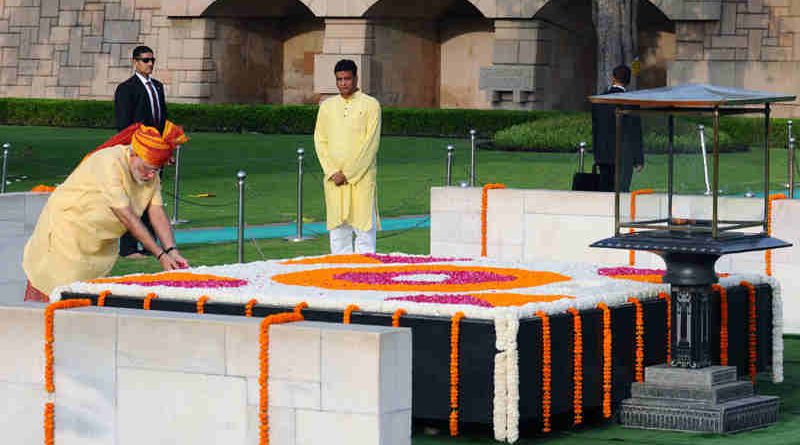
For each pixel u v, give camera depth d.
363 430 6.04
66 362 6.70
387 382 6.05
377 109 12.95
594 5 32.25
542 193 12.52
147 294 8.50
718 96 7.95
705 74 36.34
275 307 8.12
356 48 40.56
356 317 7.86
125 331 6.54
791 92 35.50
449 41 42.84
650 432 7.95
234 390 6.30
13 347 6.80
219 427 6.35
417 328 7.70
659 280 9.20
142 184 8.80
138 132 8.70
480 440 7.66
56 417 6.74
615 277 9.42
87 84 44.56
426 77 42.78
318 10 40.81
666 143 8.40
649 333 8.53
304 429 6.16
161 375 6.47
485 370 7.55
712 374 8.11
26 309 6.75
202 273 9.47
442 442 7.62
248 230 17.94
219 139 35.56
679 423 7.98
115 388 6.59
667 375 8.20
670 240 8.04
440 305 7.71
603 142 14.66
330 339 6.08
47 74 45.22
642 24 40.19
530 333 7.62
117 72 44.09
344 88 12.88
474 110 37.53
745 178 8.60
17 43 45.72
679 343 8.26
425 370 7.70
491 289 8.67
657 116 8.36
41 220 9.01
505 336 7.47
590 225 12.29
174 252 8.77
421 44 42.59
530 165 27.02
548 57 39.03
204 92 42.72
